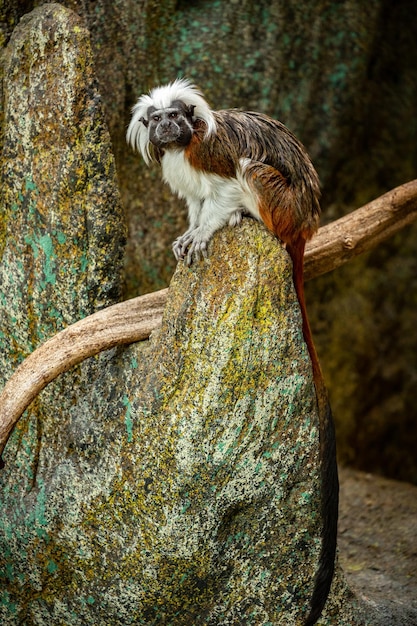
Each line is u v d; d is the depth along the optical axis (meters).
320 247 5.95
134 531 5.06
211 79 7.15
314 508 5.16
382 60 8.47
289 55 7.51
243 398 4.87
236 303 4.83
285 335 4.91
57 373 5.02
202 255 4.94
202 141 4.96
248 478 4.98
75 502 5.24
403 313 9.55
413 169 9.13
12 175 5.41
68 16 5.18
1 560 5.52
